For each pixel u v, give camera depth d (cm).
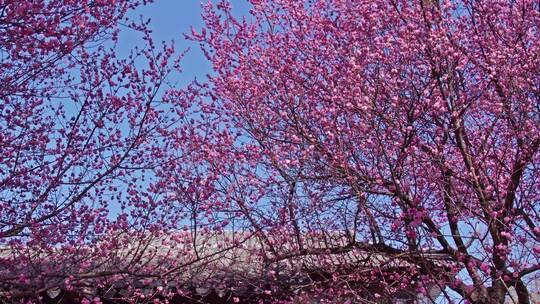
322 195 920
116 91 959
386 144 887
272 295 929
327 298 928
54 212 812
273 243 943
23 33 753
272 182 953
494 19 939
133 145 884
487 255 739
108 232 921
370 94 891
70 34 796
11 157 905
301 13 1039
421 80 913
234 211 940
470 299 781
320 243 945
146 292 886
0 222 854
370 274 908
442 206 902
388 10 946
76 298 847
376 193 872
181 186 938
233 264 938
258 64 1024
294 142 938
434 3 944
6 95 842
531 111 886
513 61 903
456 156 919
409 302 900
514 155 911
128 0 891
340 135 889
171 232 970
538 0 946
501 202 820
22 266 859
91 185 836
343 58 970
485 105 904
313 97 972
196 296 923
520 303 793
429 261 848
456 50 907
